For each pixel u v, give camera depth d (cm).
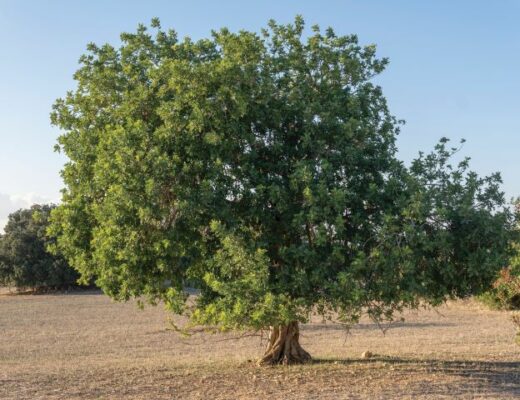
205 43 1570
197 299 1520
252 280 1300
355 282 1304
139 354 2416
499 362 1798
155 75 1464
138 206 1310
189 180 1391
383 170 1460
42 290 6638
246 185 1407
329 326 3172
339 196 1291
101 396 1409
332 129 1438
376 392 1379
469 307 3975
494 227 1369
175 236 1389
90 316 4159
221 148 1384
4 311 4616
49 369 1864
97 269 1582
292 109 1462
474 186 1398
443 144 1478
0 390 1484
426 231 1395
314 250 1363
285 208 1363
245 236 1417
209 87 1406
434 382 1480
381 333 2881
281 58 1572
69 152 1584
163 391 1454
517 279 2169
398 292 1376
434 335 2744
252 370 1689
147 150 1391
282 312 1284
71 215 1548
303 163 1364
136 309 4612
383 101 1583
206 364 1891
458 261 1438
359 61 1566
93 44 1645
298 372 1627
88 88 1631
